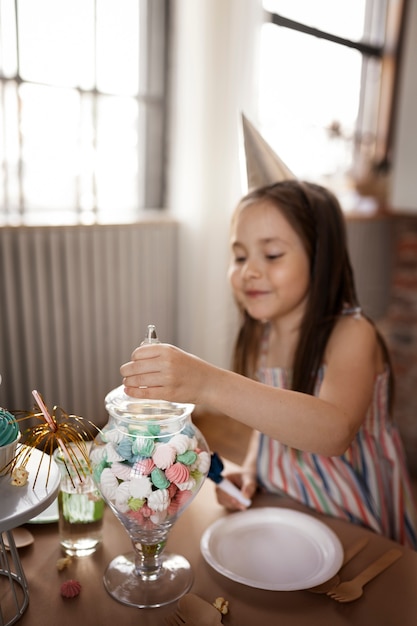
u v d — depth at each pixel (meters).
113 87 2.21
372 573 0.67
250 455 1.02
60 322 1.96
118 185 2.32
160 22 2.29
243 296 0.95
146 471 0.57
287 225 0.90
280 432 0.70
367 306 3.39
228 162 2.31
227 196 2.33
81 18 2.04
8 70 1.89
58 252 1.91
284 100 2.80
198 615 0.59
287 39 2.74
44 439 0.76
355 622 0.59
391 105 3.47
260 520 0.78
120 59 2.21
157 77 2.33
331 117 3.17
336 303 0.96
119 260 2.12
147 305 2.26
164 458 0.57
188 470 0.58
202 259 2.35
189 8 2.23
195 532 0.76
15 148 1.97
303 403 0.70
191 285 2.37
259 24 2.31
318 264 0.92
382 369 1.03
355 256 3.16
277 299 0.92
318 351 0.92
